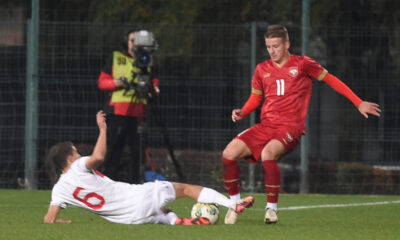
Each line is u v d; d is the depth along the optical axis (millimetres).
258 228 23281
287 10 52875
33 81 43875
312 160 49594
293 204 36094
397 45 51125
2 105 47750
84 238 20312
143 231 21766
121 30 50906
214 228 22844
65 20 56125
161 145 47844
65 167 23703
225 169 26500
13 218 27875
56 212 23859
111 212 23438
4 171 46750
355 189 46156
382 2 52812
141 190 23562
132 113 37031
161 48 52406
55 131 46219
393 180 46531
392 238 21500
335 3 52875
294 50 52312
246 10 55344
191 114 50312
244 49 49562
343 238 21219
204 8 55469
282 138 25719
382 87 48281
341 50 51875
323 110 52188
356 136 51156
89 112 47375
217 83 50000
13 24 61375
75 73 48969
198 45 51844
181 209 32031
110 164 38250
